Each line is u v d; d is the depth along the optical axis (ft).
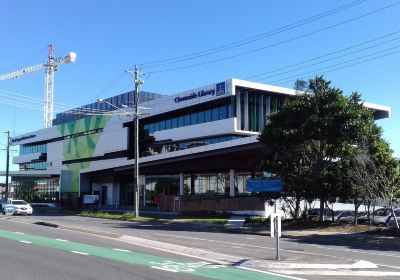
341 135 103.65
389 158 99.76
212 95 179.42
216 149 152.66
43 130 310.65
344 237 87.10
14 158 346.74
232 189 166.09
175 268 42.80
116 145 236.22
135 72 141.28
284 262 45.52
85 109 266.77
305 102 104.88
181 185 187.62
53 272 38.88
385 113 211.61
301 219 113.50
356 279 39.04
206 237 80.53
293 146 106.22
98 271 39.75
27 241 64.54
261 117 183.52
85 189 244.42
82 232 82.89
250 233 95.96
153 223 123.95
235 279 37.50
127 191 226.38
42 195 287.28
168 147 205.26
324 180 100.73
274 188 107.45
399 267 48.03
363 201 108.27
